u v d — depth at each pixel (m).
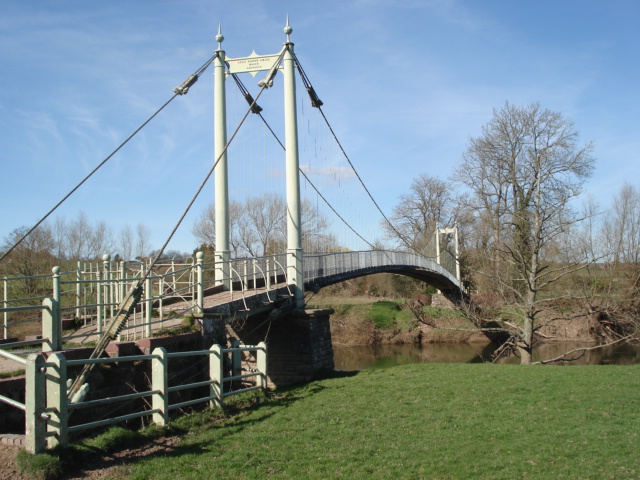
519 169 32.84
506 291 26.19
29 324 15.07
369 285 48.47
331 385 11.33
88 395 7.45
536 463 6.12
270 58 16.53
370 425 7.68
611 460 6.23
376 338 36.44
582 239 24.33
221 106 16.39
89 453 5.82
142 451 6.22
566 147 27.38
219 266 15.88
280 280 19.75
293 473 5.67
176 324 10.27
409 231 51.72
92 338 9.77
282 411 8.53
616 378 11.66
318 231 33.44
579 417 8.20
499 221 29.45
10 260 26.17
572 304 23.47
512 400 9.39
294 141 16.19
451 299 40.34
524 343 19.48
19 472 5.14
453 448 6.64
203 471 5.58
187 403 7.58
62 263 29.64
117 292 11.38
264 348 9.88
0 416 6.34
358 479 5.54
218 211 16.08
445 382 11.16
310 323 14.98
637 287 23.16
